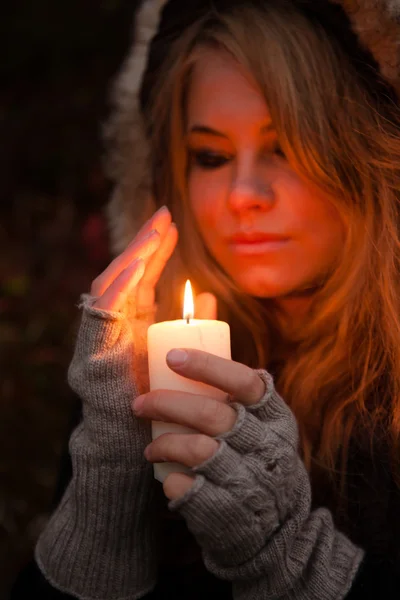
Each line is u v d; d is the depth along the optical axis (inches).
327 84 31.2
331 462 31.3
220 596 30.8
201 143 32.0
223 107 31.2
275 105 30.7
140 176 37.0
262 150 31.4
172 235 31.5
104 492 28.7
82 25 75.9
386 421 31.4
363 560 29.1
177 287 34.9
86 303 28.8
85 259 66.6
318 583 27.7
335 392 32.4
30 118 75.7
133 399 28.5
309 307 33.5
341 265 32.0
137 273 28.4
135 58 36.7
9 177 74.4
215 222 32.0
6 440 51.8
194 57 32.0
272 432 26.7
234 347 35.3
